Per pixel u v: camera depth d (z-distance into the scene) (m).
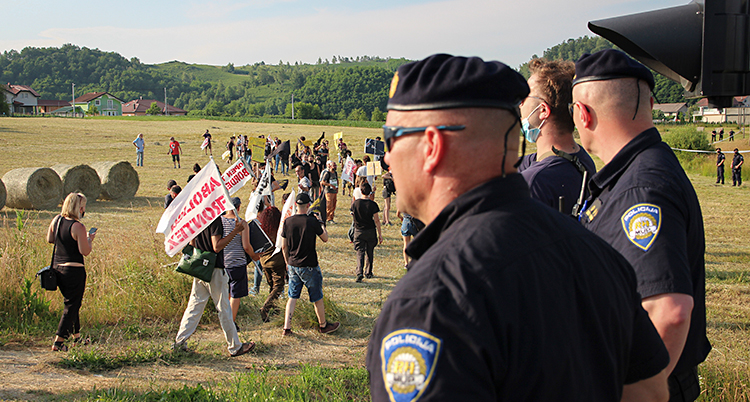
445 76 1.05
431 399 0.85
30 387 4.50
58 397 4.32
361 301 8.07
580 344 0.99
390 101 1.14
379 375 0.93
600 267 1.10
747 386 3.82
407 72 1.11
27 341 5.75
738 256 10.73
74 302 5.70
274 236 7.80
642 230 1.51
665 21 1.82
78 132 47.28
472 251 0.97
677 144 34.16
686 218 1.58
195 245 5.76
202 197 5.63
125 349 5.68
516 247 0.99
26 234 7.84
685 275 1.44
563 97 2.25
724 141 38.19
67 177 15.88
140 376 5.06
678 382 1.68
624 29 1.83
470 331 0.88
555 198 2.12
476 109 1.04
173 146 27.95
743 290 8.16
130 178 17.94
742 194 21.20
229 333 5.84
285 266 7.30
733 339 5.54
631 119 1.73
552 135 2.30
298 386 4.48
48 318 6.43
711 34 1.75
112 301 6.75
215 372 5.36
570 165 2.22
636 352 1.15
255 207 7.41
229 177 8.59
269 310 7.25
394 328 0.93
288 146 17.12
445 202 1.09
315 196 16.64
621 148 1.74
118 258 7.70
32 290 6.75
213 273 5.78
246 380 4.75
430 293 0.92
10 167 24.23
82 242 5.67
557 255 1.03
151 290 7.12
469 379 0.86
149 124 65.56
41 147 34.22
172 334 6.36
